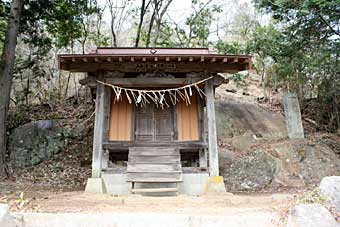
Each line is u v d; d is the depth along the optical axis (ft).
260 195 24.72
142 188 26.84
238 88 59.67
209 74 29.04
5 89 33.83
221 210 16.19
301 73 45.47
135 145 28.58
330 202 11.96
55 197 21.80
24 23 41.75
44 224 11.21
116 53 29.48
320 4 29.50
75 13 47.34
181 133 29.84
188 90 30.45
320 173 33.50
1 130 33.09
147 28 63.62
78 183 31.73
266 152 36.45
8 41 34.63
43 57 51.34
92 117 46.09
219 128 44.06
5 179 31.78
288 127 41.47
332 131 44.32
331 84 44.73
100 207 17.34
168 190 25.11
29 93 50.19
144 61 27.61
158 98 30.35
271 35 44.91
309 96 50.08
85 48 57.26
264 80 54.65
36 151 38.47
